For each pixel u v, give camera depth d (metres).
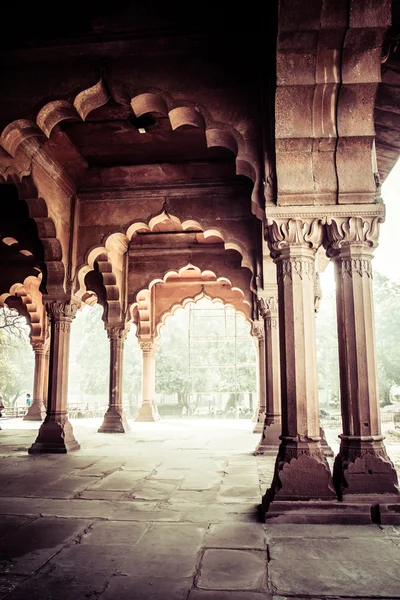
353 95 3.71
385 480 3.41
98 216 7.47
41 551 2.79
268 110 4.10
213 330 26.94
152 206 7.39
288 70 3.62
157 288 13.41
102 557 2.69
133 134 6.00
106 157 6.63
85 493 4.33
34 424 12.88
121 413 10.55
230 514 3.58
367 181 3.79
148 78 4.33
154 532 3.14
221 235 7.27
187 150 6.45
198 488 4.50
